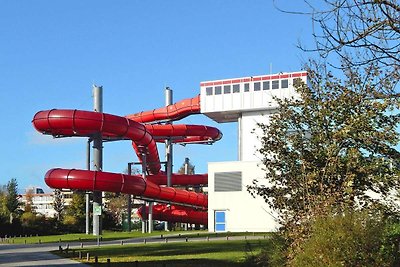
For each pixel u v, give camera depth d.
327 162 12.65
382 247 10.09
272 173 14.34
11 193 108.81
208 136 73.56
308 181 12.45
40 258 31.17
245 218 61.56
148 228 73.38
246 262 17.89
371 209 11.75
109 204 104.38
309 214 11.84
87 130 55.66
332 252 9.84
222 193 62.91
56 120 53.16
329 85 13.67
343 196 12.07
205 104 68.19
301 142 13.87
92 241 50.31
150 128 70.94
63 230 81.56
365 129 12.45
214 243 39.75
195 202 66.88
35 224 80.00
